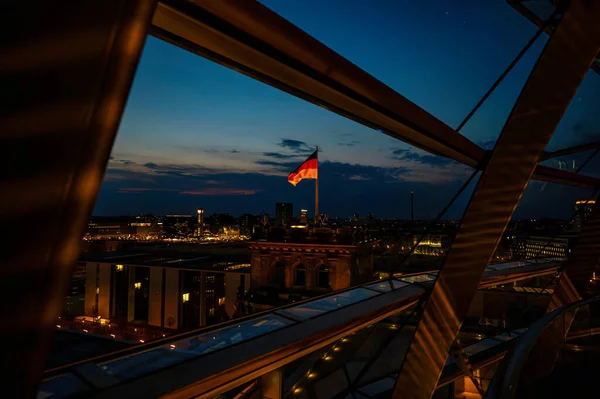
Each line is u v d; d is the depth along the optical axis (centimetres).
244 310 3194
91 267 8194
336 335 561
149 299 7638
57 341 1927
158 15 251
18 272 104
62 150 108
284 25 294
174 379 346
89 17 105
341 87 387
